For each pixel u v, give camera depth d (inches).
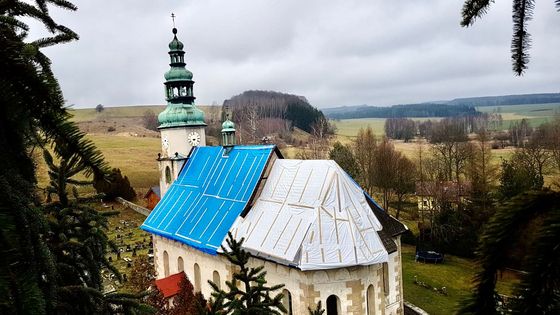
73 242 361.4
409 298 1726.1
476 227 2207.2
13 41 180.7
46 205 376.8
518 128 5728.3
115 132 7066.9
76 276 371.9
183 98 1818.4
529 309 130.8
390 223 1311.5
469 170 2741.1
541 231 138.5
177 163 1761.8
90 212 388.2
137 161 4611.2
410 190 3117.6
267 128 6063.0
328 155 3553.2
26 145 221.5
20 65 168.4
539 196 147.7
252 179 1357.0
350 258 1048.8
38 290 165.8
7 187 185.3
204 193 1526.8
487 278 146.2
